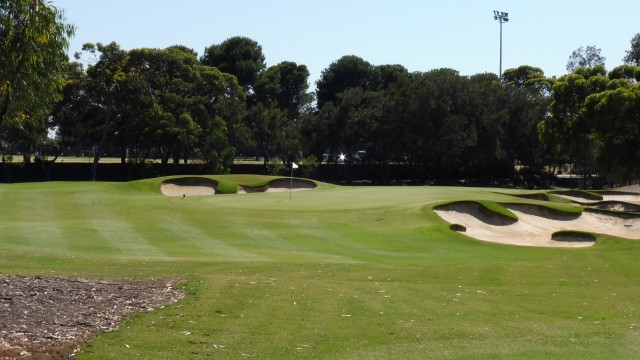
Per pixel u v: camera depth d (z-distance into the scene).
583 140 63.50
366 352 10.84
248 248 27.09
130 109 78.25
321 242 29.38
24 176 83.44
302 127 97.12
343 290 16.16
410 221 35.47
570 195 62.84
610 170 58.31
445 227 34.28
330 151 101.75
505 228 38.66
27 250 24.09
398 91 91.19
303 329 12.21
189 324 12.13
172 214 35.38
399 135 90.44
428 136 88.88
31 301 12.95
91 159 119.56
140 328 11.65
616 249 31.09
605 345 11.45
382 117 90.62
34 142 77.56
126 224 32.28
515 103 94.00
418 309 14.31
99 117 79.25
